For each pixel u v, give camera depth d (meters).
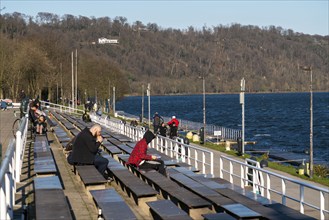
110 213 10.82
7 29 170.38
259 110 152.12
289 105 181.62
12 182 12.63
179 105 193.50
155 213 11.78
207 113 139.75
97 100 100.38
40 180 13.81
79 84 98.31
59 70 100.12
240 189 15.04
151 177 15.52
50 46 103.62
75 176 17.58
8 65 85.00
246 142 57.06
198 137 46.91
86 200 14.05
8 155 12.04
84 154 16.78
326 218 14.15
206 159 28.62
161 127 35.91
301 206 13.30
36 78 90.31
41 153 19.36
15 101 86.31
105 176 17.11
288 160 40.84
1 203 9.72
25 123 25.81
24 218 11.48
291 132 80.50
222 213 11.19
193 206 11.85
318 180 24.58
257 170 16.28
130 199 14.37
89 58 114.44
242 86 33.59
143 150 16.95
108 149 23.55
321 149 57.22
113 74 100.56
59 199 11.63
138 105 194.62
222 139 50.38
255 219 11.01
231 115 129.12
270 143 63.94
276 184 21.42
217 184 15.13
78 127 37.78
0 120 46.59
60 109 66.69
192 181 15.27
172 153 25.61
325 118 113.00
